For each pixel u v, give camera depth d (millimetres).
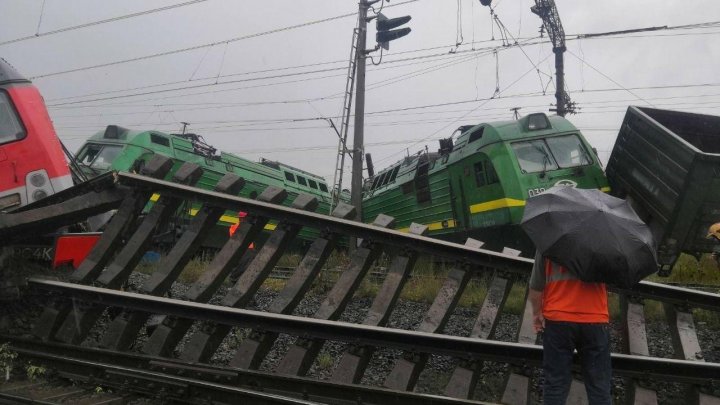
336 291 5219
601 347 3629
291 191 21141
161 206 5527
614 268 3398
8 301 5398
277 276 10984
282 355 5773
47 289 5137
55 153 6895
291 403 3975
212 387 4184
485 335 4941
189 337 6164
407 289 8766
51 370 4672
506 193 11961
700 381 4223
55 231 6043
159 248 12586
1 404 4109
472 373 4395
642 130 9727
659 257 8953
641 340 4926
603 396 3564
